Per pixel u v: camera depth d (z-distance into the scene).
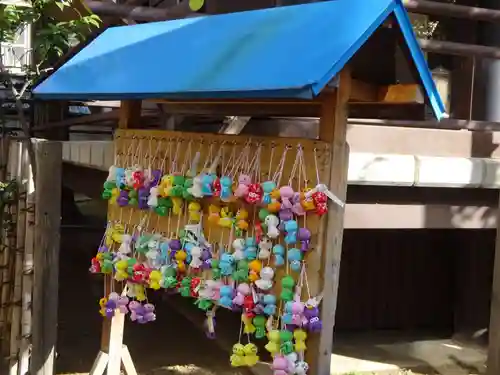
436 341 5.73
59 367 4.69
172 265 2.91
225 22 2.82
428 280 6.10
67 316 6.09
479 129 4.53
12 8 4.03
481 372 4.97
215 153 2.84
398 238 6.00
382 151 4.48
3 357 4.30
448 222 4.52
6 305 4.25
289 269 2.44
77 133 8.55
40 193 3.85
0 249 4.27
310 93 1.97
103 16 4.23
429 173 4.27
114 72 2.99
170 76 2.62
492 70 5.07
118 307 3.27
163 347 5.37
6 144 4.36
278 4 4.34
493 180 4.45
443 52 4.28
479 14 4.23
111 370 3.43
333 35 2.19
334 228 2.38
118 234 3.28
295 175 2.47
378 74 2.46
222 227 2.75
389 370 4.98
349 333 5.84
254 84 2.15
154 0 5.71
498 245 3.92
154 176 3.07
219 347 5.43
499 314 3.89
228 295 2.58
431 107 2.50
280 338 2.40
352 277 5.88
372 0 2.28
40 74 4.83
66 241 9.95
